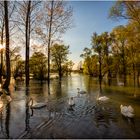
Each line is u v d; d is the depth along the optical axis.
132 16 31.62
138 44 39.06
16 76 60.31
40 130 12.60
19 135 11.72
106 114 16.92
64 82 55.66
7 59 32.75
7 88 32.50
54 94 29.55
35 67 65.44
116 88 38.66
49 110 18.16
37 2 41.22
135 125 13.80
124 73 68.06
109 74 79.62
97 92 32.12
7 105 20.28
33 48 48.06
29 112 17.25
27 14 39.78
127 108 16.70
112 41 69.44
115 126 13.58
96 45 74.94
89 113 17.30
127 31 38.12
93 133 12.20
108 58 74.94
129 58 60.03
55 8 47.28
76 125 13.73
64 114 16.78
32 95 28.23
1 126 13.34
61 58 82.75
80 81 60.53
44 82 54.00
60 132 12.28
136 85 45.12
